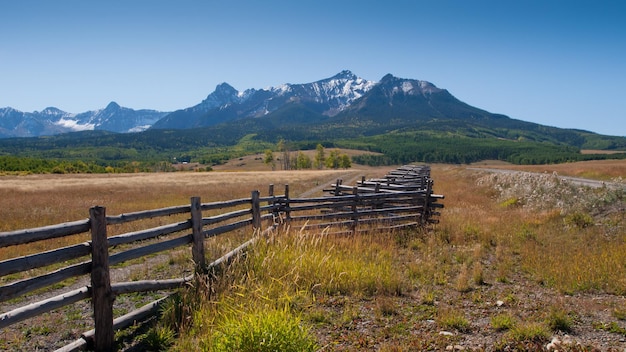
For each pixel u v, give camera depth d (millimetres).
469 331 5160
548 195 17094
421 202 12781
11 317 3795
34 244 10492
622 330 5109
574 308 5992
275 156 188875
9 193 29812
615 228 11445
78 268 4441
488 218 13773
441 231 11375
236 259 6543
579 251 9141
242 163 176375
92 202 23281
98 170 103938
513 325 5234
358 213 11625
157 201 24375
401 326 5305
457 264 8680
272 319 4199
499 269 8086
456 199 21422
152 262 8844
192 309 5297
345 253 8430
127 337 4926
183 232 12922
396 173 26219
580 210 13688
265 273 6445
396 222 12391
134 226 13469
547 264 8258
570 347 4512
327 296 6297
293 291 6172
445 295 6656
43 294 6801
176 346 4625
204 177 56312
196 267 6379
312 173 73188
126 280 7328
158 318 5441
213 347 4141
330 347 4652
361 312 5762
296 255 7078
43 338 5047
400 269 8109
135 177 56781
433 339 4879
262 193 30469
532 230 11797
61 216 16953
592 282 7102
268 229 8836
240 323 4207
